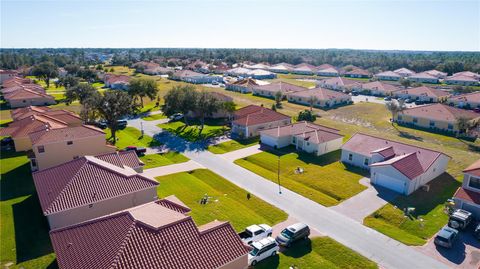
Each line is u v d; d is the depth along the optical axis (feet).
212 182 153.79
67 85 412.77
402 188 140.97
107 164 129.18
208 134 230.68
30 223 115.65
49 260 96.22
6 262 95.09
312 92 363.15
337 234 111.45
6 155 185.68
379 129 256.52
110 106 206.49
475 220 119.65
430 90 370.94
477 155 193.77
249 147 204.74
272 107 317.42
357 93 430.61
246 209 127.95
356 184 150.20
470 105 325.62
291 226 108.47
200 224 115.24
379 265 96.07
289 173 163.84
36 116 210.18
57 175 120.78
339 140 199.11
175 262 74.23
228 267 80.53
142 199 118.32
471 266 95.45
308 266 95.40
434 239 106.32
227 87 450.30
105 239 80.02
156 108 317.22
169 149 200.34
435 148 207.51
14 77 456.04
